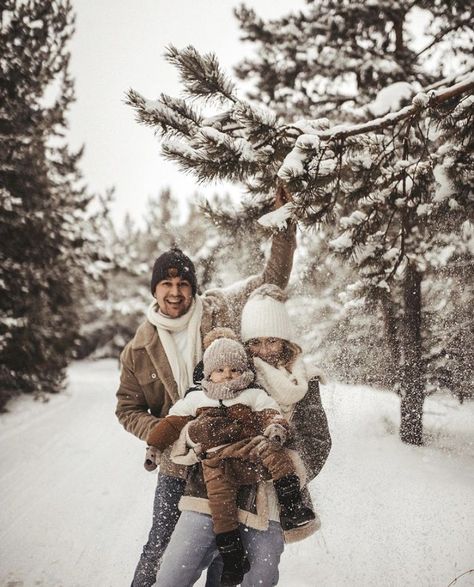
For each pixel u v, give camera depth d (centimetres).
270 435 240
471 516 358
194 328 308
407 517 359
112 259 1462
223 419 252
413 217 440
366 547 332
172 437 259
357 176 378
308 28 827
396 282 584
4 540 426
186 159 331
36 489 554
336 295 671
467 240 525
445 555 319
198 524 246
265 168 357
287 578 316
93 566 374
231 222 459
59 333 1383
